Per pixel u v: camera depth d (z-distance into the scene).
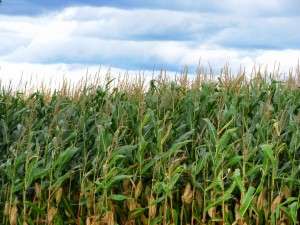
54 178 7.95
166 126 8.47
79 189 8.01
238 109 8.95
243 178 7.18
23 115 9.68
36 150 7.91
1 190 7.67
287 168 7.95
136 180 7.93
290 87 10.30
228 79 10.08
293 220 7.03
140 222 7.71
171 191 7.71
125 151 7.54
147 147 8.30
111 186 7.45
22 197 8.05
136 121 8.91
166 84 10.32
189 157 8.04
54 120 8.16
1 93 10.59
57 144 7.71
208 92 9.46
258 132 7.78
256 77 10.32
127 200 7.73
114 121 8.54
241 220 7.07
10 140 8.93
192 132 7.91
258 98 8.95
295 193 7.80
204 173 7.54
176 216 7.22
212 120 8.62
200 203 7.56
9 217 7.43
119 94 10.02
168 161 7.62
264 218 7.53
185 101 9.27
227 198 7.07
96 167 7.58
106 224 7.53
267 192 7.69
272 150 7.31
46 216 7.52
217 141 7.32
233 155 7.84
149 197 7.61
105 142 7.75
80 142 8.73
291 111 8.42
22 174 7.78
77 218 7.91
